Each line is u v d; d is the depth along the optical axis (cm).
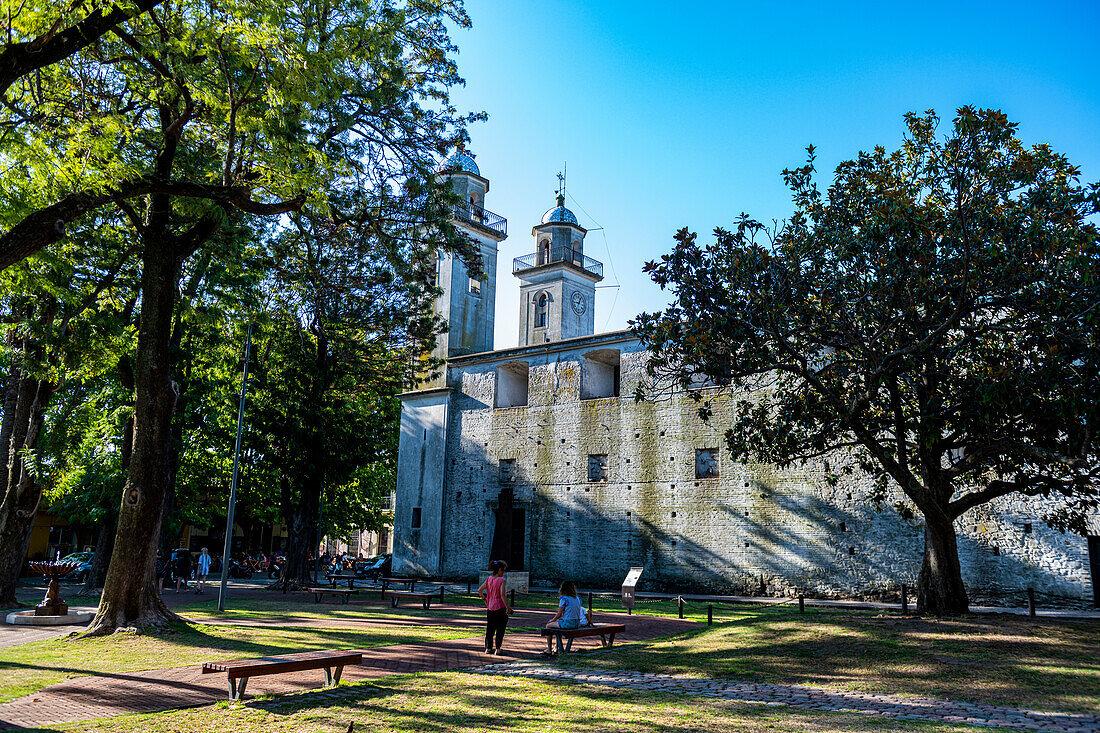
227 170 1312
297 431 2895
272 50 1188
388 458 4522
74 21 1030
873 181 1575
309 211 1617
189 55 1258
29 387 2205
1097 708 825
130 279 1997
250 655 1243
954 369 1534
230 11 1141
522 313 4644
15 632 1544
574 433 3438
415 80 1769
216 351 2878
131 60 1316
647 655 1270
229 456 3684
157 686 987
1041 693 901
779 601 2622
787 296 1533
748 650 1286
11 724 769
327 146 1588
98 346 2014
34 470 2106
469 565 3628
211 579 4041
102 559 2705
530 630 1698
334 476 3161
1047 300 1305
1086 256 1234
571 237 4725
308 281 2070
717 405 3048
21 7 978
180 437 2945
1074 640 1250
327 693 943
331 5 1307
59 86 1240
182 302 1927
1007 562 2362
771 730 744
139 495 1504
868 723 765
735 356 1558
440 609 2244
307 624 1733
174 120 1444
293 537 3011
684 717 805
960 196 1402
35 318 1942
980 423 1445
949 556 1631
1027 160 1412
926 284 1393
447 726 773
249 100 1278
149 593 1514
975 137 1433
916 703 870
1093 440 1339
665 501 3117
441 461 3862
